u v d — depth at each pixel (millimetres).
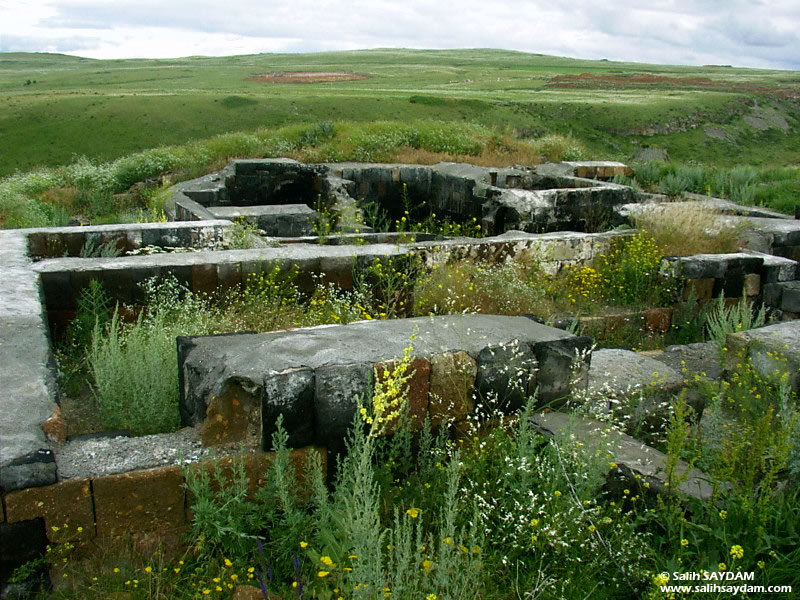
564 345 4527
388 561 3270
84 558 3354
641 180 17422
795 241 10320
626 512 3852
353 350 4090
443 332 4547
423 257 7832
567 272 8695
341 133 19531
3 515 3139
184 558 3389
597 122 47125
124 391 4516
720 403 4855
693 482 3836
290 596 3148
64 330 6293
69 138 33281
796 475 3869
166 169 17672
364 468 3232
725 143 48156
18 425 3445
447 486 3797
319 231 12211
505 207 13531
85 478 3283
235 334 4410
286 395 3680
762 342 5383
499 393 4371
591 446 4059
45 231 8062
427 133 19875
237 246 8523
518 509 3596
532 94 59531
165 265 6453
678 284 8375
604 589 3309
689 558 3344
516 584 3207
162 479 3432
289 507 3422
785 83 74375
